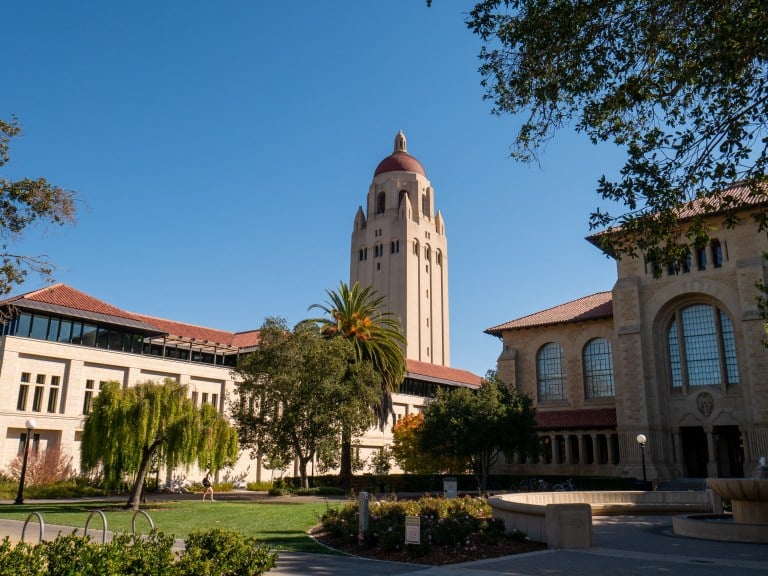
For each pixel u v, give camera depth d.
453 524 16.80
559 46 14.20
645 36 13.95
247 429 39.28
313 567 13.39
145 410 30.30
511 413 44.75
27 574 9.22
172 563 10.49
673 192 13.98
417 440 52.16
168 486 49.72
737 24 12.43
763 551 15.91
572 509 16.59
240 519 24.02
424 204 120.94
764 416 39.75
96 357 49.78
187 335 61.88
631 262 48.00
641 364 45.50
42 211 19.38
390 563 14.07
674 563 13.79
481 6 14.52
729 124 13.36
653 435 44.41
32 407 45.91
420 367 82.06
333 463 39.91
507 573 12.58
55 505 32.69
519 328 58.38
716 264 44.47
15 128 19.61
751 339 40.81
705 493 28.39
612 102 14.38
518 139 15.70
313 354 38.66
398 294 109.81
